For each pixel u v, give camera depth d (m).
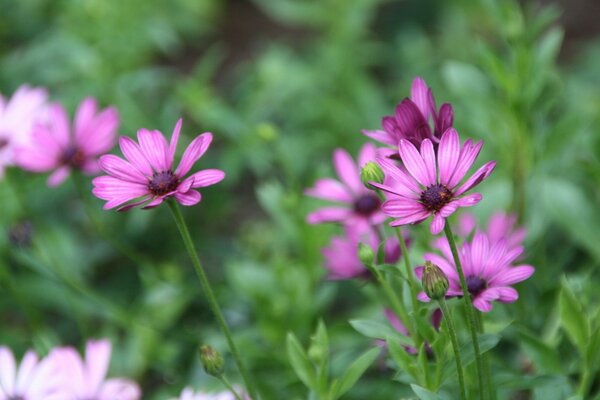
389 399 0.93
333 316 1.18
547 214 1.08
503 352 1.00
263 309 1.00
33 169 0.97
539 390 0.81
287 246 1.23
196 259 0.74
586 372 0.82
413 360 0.78
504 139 1.07
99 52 1.43
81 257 1.21
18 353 1.02
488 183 1.09
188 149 0.72
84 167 0.97
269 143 1.17
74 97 1.29
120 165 0.73
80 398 0.89
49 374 0.88
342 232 1.03
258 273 1.01
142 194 0.72
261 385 0.94
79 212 1.26
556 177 1.11
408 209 0.70
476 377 0.79
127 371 1.04
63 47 1.35
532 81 1.02
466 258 0.76
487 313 0.86
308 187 1.08
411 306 0.79
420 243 0.85
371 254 0.79
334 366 0.92
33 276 1.09
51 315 1.24
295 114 1.45
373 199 0.90
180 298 1.07
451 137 0.70
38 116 1.04
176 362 1.06
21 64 1.39
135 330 1.03
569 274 1.06
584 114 1.06
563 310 0.82
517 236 0.89
